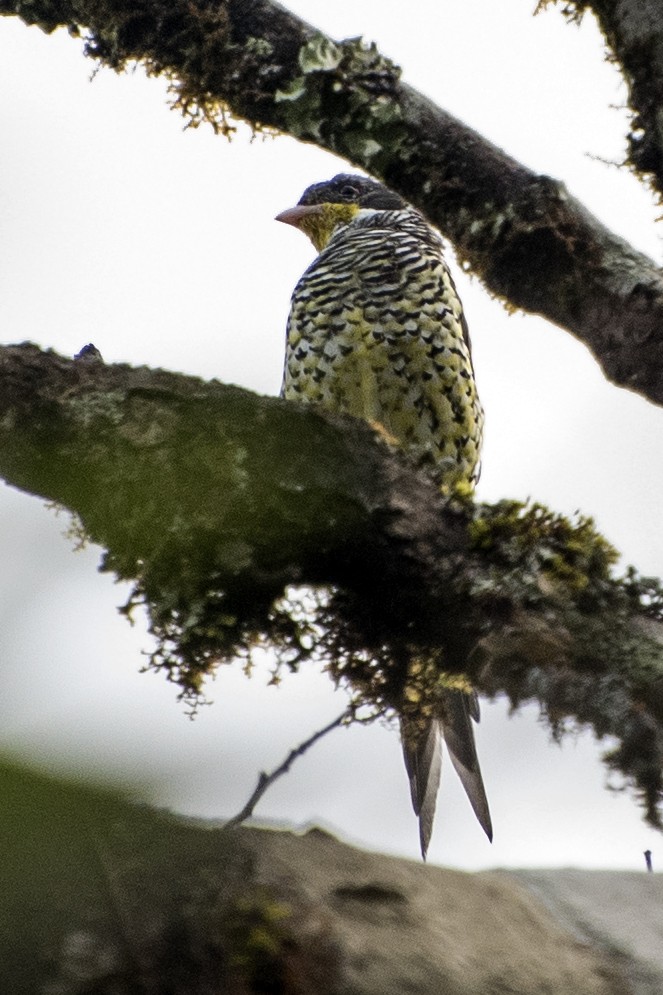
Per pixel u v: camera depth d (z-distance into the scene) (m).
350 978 4.62
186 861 4.64
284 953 4.51
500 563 5.19
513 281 6.96
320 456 5.20
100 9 7.64
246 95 7.50
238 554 5.19
